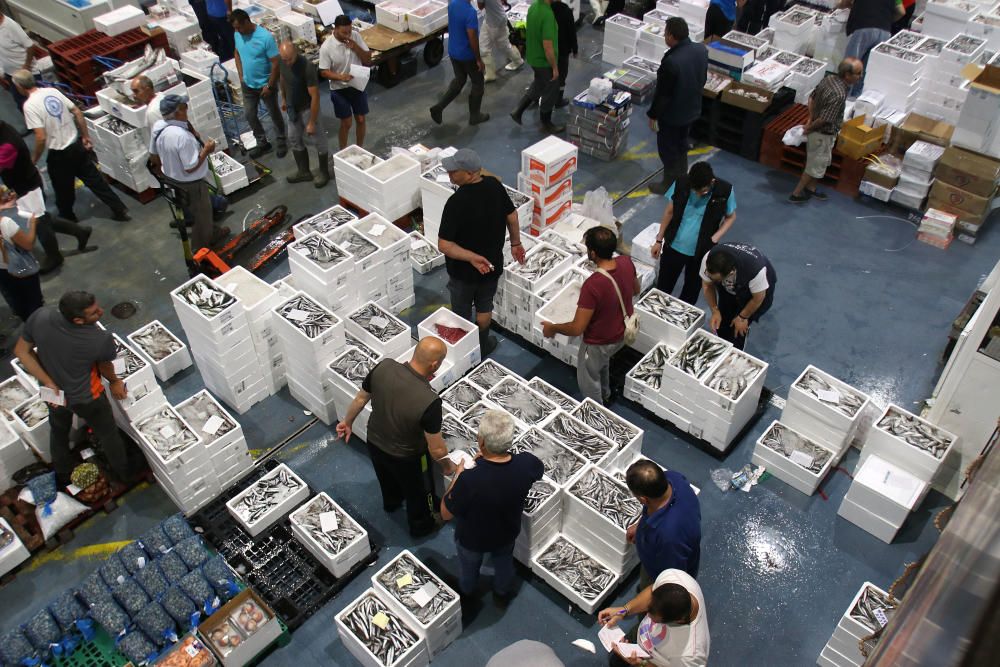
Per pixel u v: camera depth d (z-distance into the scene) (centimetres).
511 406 639
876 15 998
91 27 1171
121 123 928
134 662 522
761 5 1194
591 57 1216
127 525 624
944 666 107
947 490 629
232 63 1102
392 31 1162
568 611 562
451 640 545
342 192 895
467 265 675
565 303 735
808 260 849
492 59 1149
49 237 839
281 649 545
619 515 542
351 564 581
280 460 671
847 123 900
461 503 484
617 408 709
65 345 548
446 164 645
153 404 644
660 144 920
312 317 666
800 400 633
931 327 770
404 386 518
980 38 980
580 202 935
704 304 805
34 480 616
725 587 573
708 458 664
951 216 852
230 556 591
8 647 523
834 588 571
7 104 1138
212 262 812
